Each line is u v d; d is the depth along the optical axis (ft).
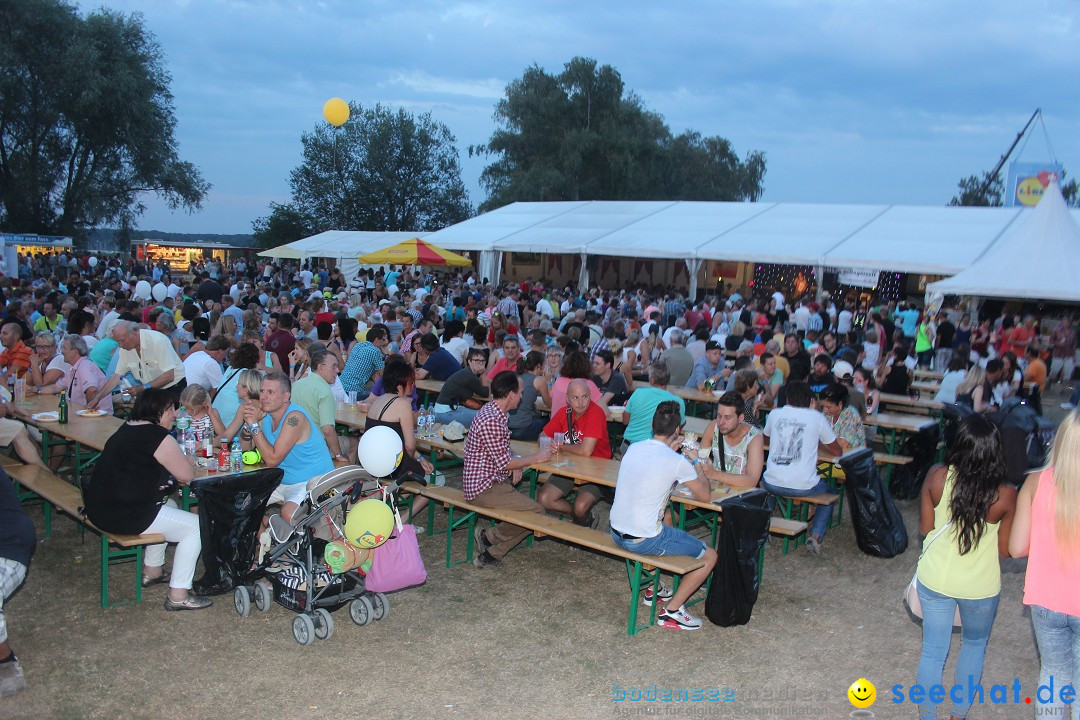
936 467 11.75
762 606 16.92
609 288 102.06
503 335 32.91
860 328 66.39
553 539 20.95
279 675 13.50
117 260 107.24
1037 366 31.91
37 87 113.39
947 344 49.60
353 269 102.63
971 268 47.65
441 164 179.42
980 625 11.38
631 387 30.58
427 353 31.04
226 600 16.40
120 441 14.93
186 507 18.30
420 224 179.52
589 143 139.33
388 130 172.14
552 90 147.95
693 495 16.16
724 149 174.40
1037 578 10.33
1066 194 157.28
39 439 22.25
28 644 14.19
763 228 73.77
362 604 15.33
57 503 16.63
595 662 14.26
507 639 15.08
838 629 15.90
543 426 24.17
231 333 30.25
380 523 13.99
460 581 17.88
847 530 22.12
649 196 148.56
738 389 21.77
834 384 21.80
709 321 58.59
